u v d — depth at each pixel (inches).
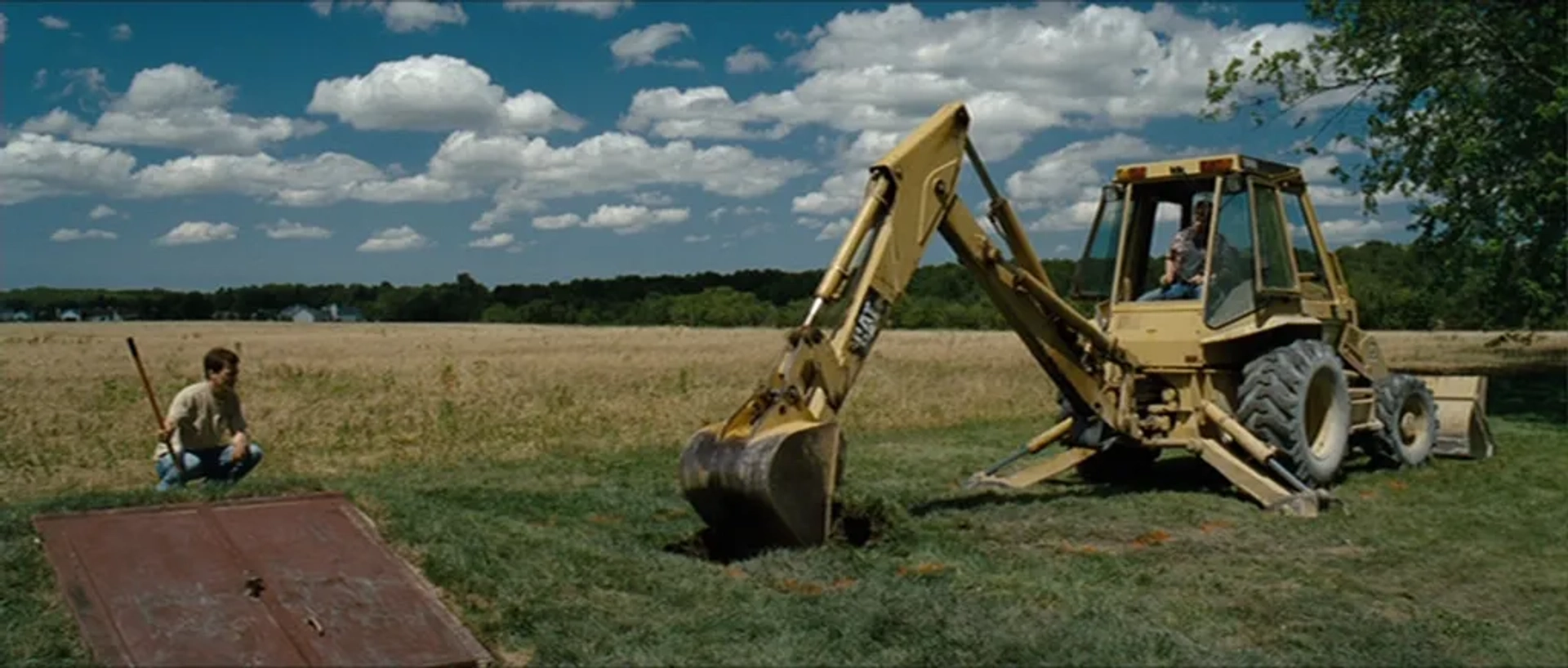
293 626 211.3
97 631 205.8
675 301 3368.6
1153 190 426.6
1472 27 676.1
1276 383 383.9
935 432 580.1
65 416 592.1
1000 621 229.3
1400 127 713.6
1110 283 421.4
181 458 320.5
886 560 281.9
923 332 2079.2
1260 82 756.6
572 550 264.5
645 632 221.6
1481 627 242.8
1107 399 391.2
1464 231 686.5
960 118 334.0
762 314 3174.2
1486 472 441.4
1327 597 263.3
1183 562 297.3
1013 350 1230.9
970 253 342.0
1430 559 299.7
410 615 220.1
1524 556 305.0
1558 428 594.9
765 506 275.9
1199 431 397.7
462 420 578.2
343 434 529.3
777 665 207.0
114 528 244.2
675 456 489.1
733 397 691.4
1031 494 395.2
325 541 245.6
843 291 304.2
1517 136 671.8
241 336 1939.0
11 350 1376.7
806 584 258.8
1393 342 1515.7
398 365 1007.6
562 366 976.3
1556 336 1669.5
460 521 271.1
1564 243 635.5
